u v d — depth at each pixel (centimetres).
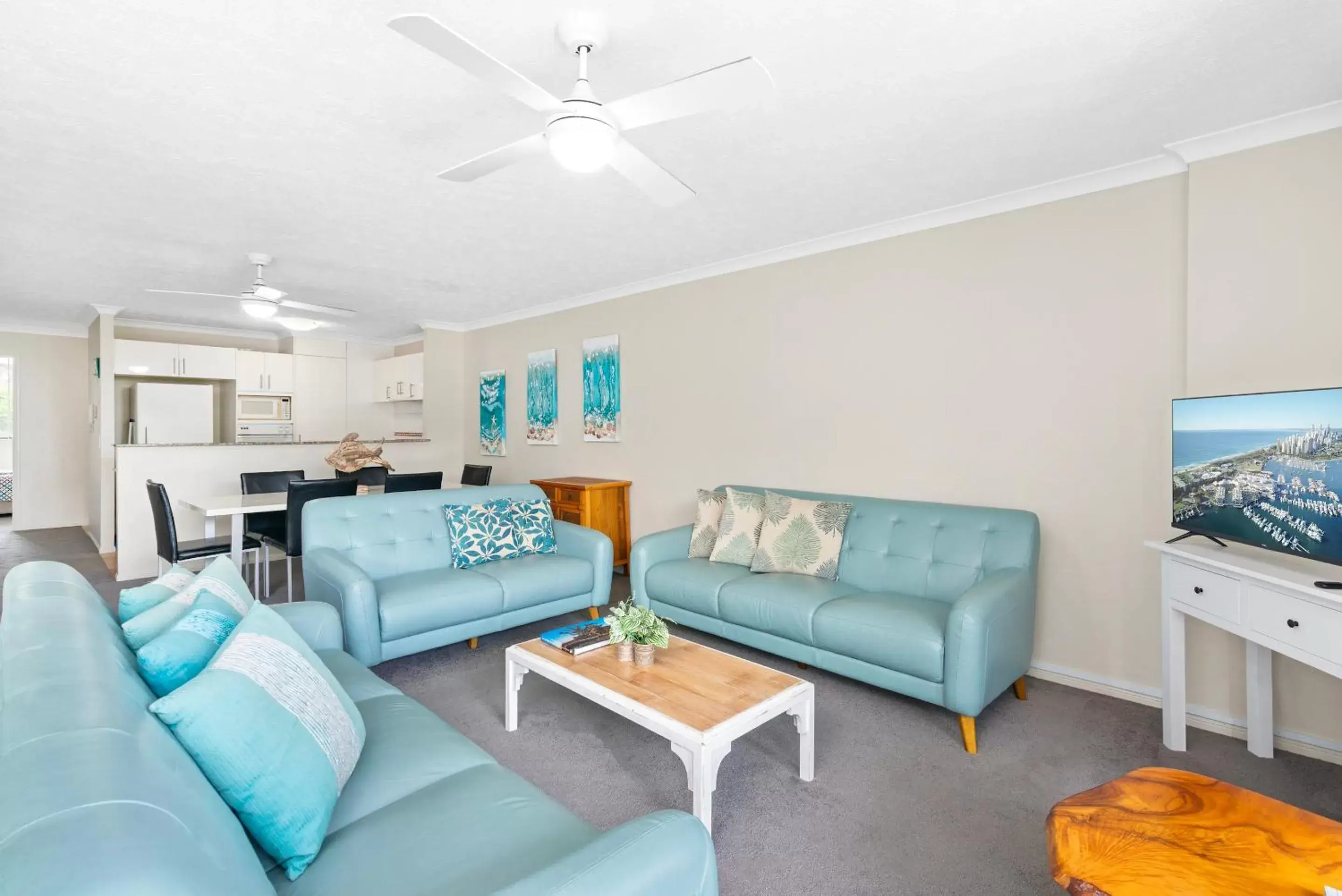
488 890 105
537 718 263
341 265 425
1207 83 208
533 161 264
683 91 159
